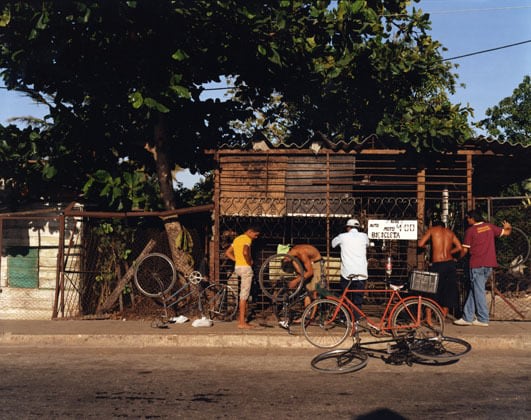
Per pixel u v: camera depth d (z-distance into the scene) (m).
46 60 11.07
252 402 5.98
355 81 12.47
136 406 5.87
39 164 12.09
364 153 10.81
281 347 9.08
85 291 12.07
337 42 11.44
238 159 11.02
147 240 12.48
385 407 5.76
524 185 19.22
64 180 12.35
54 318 11.17
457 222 11.77
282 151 10.88
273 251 11.64
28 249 12.46
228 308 10.86
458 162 11.20
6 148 11.70
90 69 11.80
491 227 9.95
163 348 9.10
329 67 12.09
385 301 9.82
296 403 5.93
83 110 12.35
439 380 6.84
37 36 10.75
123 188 11.37
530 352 8.61
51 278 12.31
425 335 7.95
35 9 10.33
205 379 7.00
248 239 9.97
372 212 12.02
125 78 11.70
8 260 12.55
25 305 12.34
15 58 10.85
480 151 10.75
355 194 11.89
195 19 10.77
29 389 6.56
